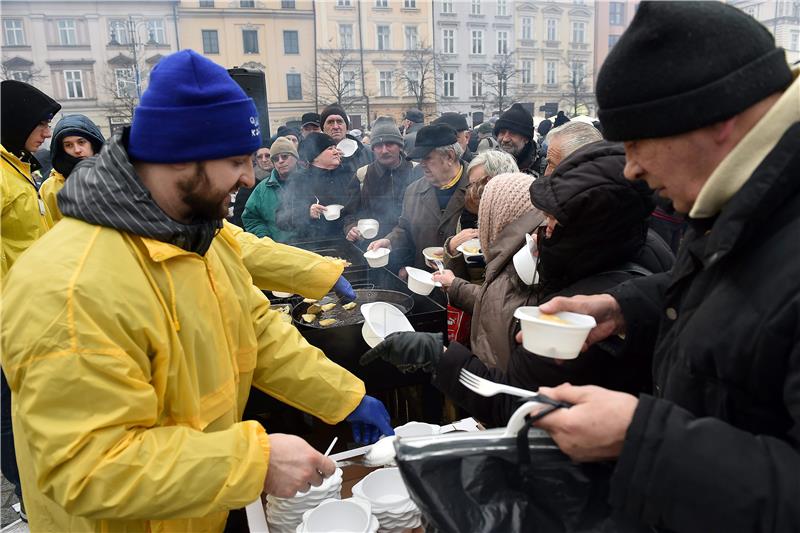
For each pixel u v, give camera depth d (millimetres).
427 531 1018
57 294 986
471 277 2531
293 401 1558
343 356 2068
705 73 764
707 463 704
